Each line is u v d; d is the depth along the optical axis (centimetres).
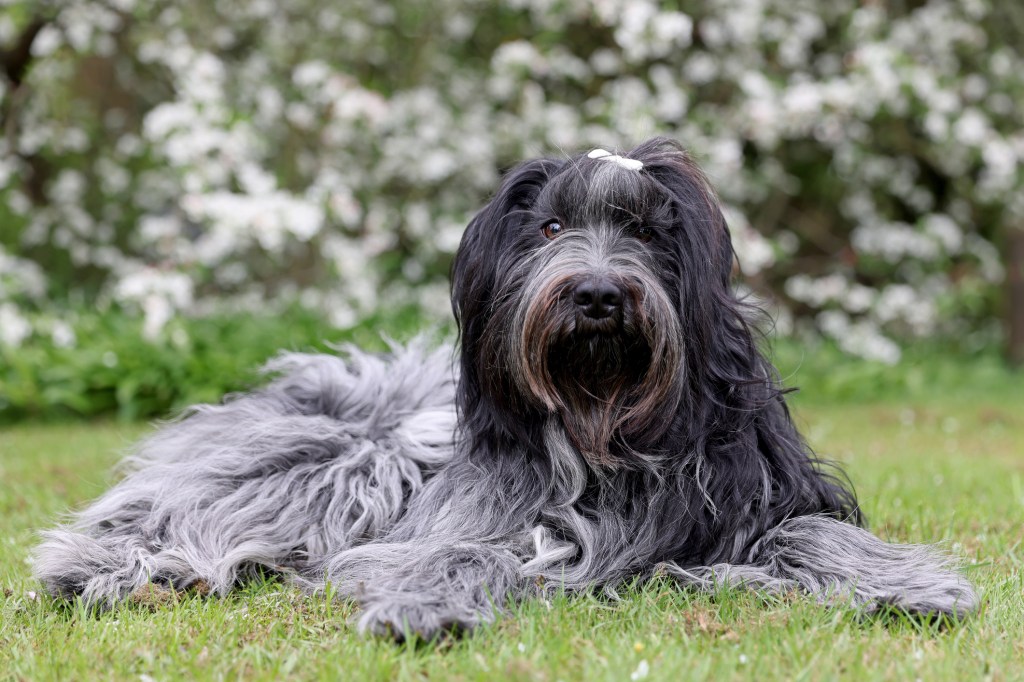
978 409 1063
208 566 427
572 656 326
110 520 466
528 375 390
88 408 985
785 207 1369
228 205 899
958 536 504
